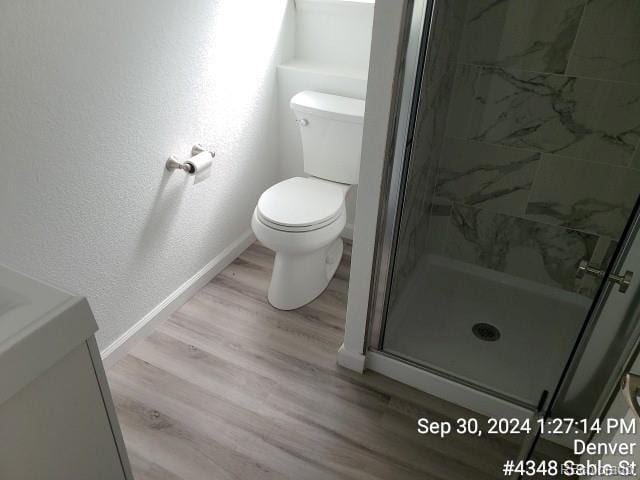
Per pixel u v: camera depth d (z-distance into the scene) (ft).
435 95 5.81
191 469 5.06
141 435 5.37
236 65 7.01
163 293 6.86
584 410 5.12
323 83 7.84
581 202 6.79
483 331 6.75
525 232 7.33
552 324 6.94
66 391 2.71
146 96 5.58
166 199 6.38
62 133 4.71
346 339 6.11
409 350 6.30
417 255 7.26
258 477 5.02
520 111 6.60
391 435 5.51
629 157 6.27
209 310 7.20
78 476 2.98
